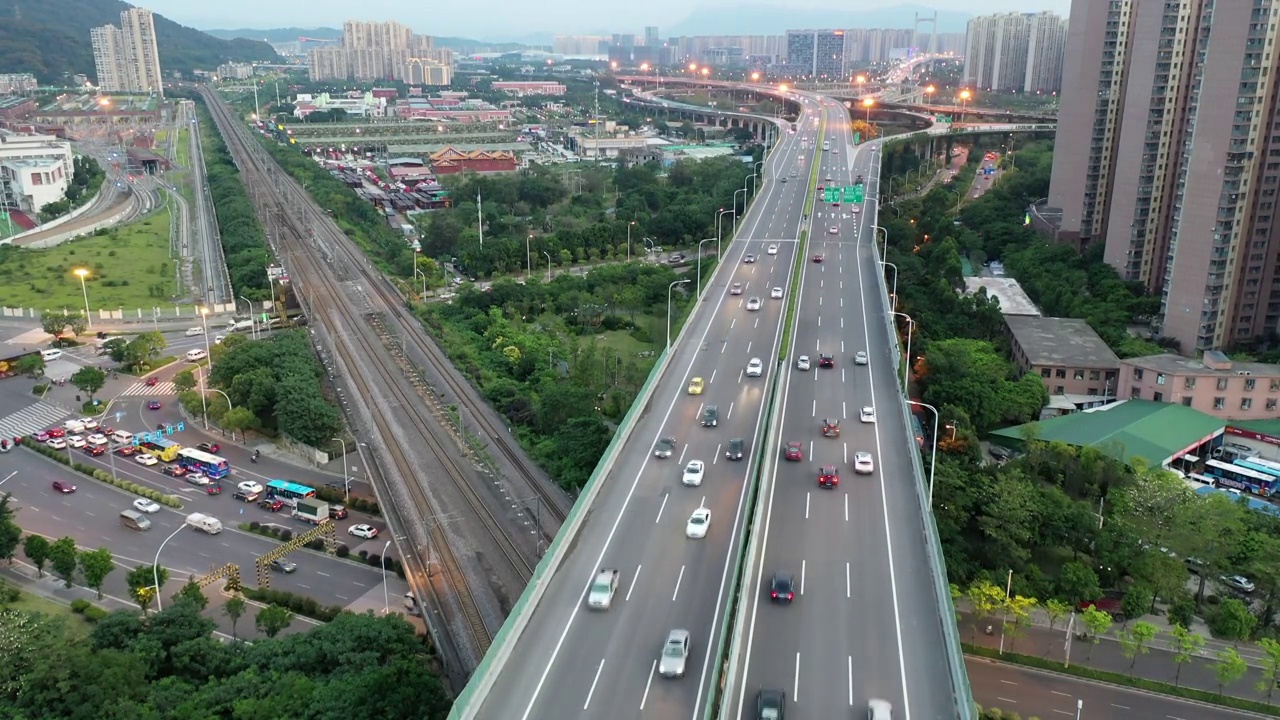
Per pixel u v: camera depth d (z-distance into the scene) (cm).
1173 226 17250
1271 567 10325
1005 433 14162
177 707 7988
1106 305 18675
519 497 12319
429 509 12019
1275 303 17000
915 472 9856
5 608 9344
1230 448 14250
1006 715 8812
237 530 12238
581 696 6494
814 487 9594
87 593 10912
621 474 10019
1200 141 16288
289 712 7762
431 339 18625
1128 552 10881
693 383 12412
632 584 7888
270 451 14588
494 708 6375
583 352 16388
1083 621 9956
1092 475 12544
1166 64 18688
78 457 14350
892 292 17350
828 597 7594
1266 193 16225
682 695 6500
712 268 18300
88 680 8269
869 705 6194
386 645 8894
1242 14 15325
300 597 10519
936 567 7812
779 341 14388
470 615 9788
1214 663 9800
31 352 18475
